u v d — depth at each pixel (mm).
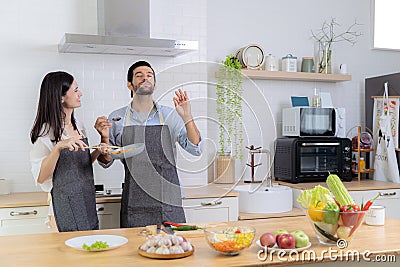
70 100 3391
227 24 5176
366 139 5348
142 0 4344
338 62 5621
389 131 5176
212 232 2336
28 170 4355
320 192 2521
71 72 4461
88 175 3445
